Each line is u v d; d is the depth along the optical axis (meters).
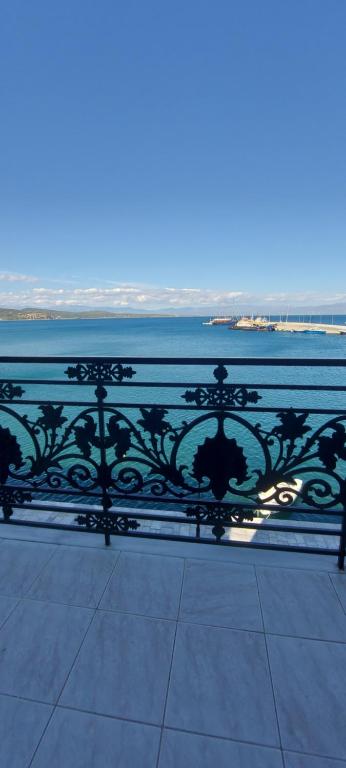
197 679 1.17
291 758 0.96
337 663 1.22
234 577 1.61
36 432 1.81
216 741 1.00
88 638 1.32
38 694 1.13
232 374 19.59
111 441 1.76
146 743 1.00
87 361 1.67
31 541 1.86
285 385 1.57
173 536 1.83
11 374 21.81
